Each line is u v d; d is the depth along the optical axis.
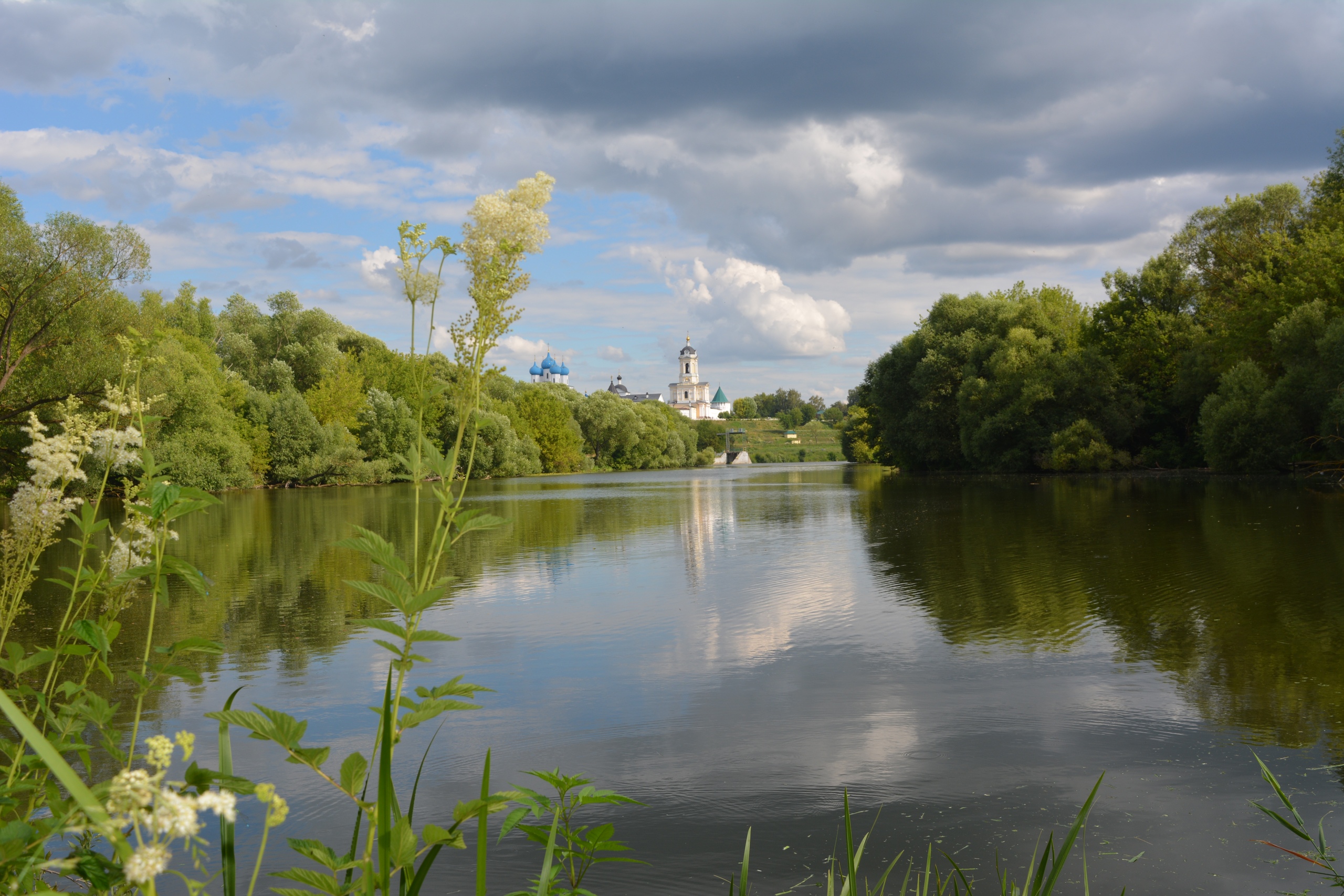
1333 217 38.50
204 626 11.91
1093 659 9.47
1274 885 4.73
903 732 7.37
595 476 79.31
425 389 2.08
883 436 59.44
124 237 25.98
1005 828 5.55
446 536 1.95
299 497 44.56
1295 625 10.54
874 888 4.83
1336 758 6.42
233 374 56.47
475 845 5.43
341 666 9.76
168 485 2.30
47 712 2.33
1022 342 48.25
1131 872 4.92
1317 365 33.75
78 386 24.72
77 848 1.67
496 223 2.21
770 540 21.91
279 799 1.30
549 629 11.62
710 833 5.55
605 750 7.10
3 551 2.41
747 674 9.29
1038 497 32.44
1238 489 31.28
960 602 12.91
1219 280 44.03
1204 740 6.91
